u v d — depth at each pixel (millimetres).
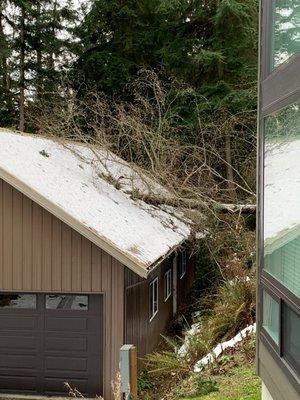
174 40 20969
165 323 14711
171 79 20828
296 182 3428
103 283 10336
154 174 15641
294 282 3465
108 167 16188
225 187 19844
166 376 9867
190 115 20031
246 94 18594
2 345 10719
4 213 10711
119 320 10281
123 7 22219
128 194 15148
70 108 16734
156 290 13570
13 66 22844
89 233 9805
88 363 10438
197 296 17797
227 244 15156
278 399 3883
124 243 10188
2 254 10719
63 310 10578
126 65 22234
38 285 10578
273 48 4180
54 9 23281
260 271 4535
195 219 15445
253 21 19016
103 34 23844
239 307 10320
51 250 10539
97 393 10367
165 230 13898
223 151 19438
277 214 3945
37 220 10586
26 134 14570
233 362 8086
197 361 9328
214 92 19781
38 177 11109
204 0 20453
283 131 3766
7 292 10711
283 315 3777
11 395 10562
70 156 15539
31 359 10633
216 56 18766
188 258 18766
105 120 20453
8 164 10547
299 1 3508
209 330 10219
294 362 3512
